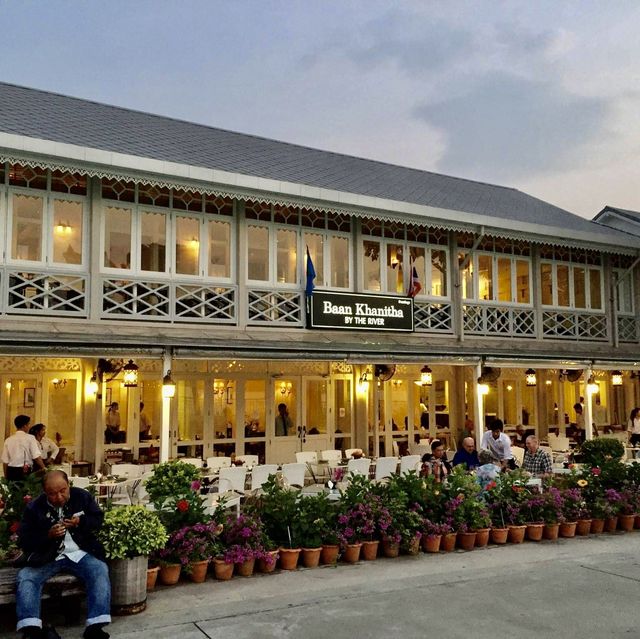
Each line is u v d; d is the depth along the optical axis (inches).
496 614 240.7
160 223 484.7
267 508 311.0
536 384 768.9
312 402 623.2
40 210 443.8
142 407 553.0
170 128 613.9
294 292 528.4
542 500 366.0
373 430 655.8
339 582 279.3
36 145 402.6
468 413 718.5
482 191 802.8
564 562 316.2
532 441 453.7
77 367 533.0
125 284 464.1
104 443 532.7
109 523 239.5
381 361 533.0
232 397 588.4
